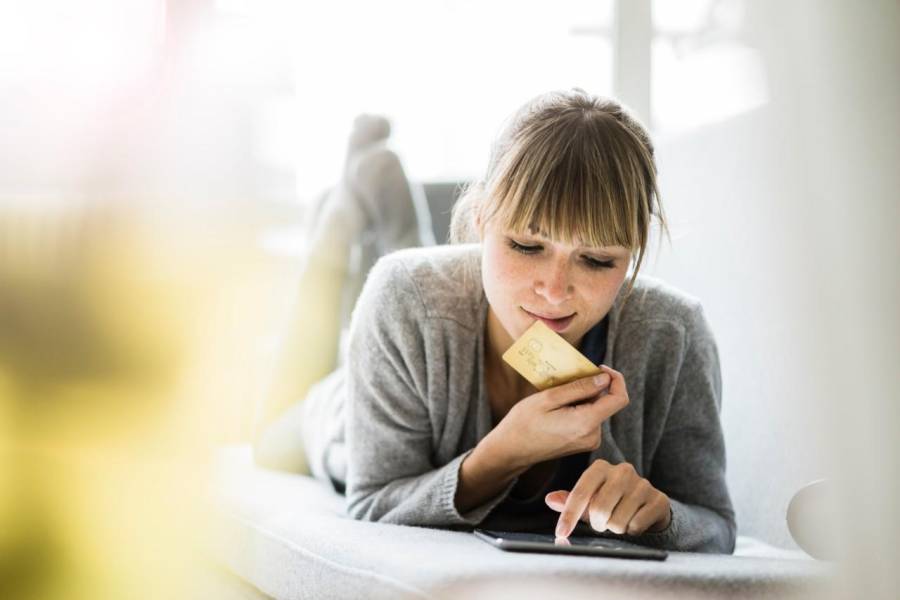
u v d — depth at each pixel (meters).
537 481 1.18
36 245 0.95
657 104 2.27
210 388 1.02
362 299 1.23
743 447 1.33
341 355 2.15
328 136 3.00
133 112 1.01
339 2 3.03
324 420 1.53
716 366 1.24
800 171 0.86
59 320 0.95
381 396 1.18
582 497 0.95
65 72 1.01
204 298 1.00
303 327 1.98
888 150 0.81
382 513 1.13
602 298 1.00
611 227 0.96
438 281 1.20
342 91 3.07
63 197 0.97
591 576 0.72
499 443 1.04
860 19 0.84
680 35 2.18
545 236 0.96
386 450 1.18
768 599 0.74
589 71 3.00
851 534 0.76
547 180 0.95
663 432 1.23
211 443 1.02
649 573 0.73
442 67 3.36
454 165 3.39
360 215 2.32
